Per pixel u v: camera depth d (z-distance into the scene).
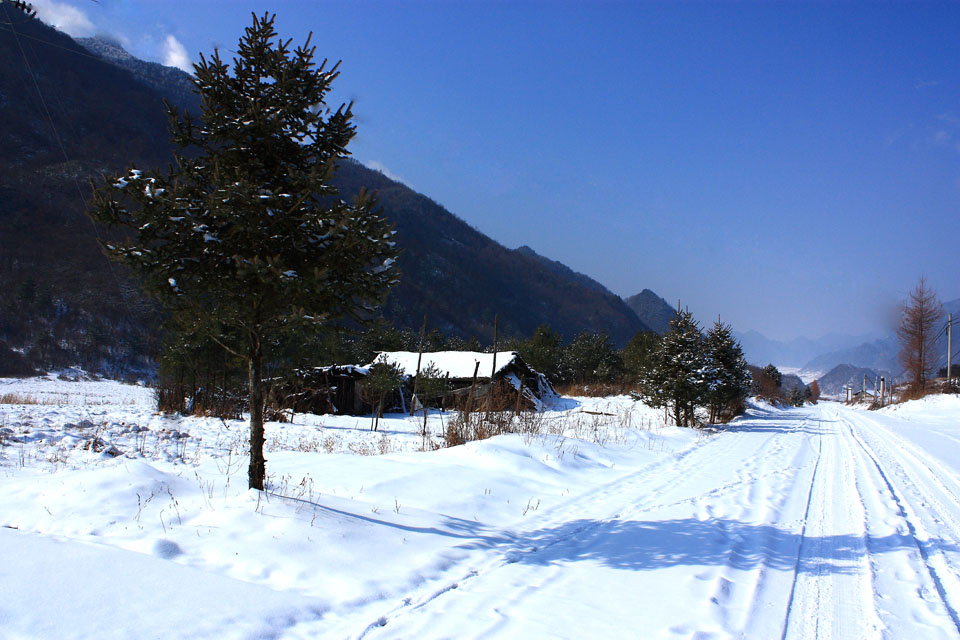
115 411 19.84
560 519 7.33
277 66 6.27
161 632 3.42
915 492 9.71
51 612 3.48
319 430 19.62
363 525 5.86
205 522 5.45
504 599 4.49
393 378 23.70
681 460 13.37
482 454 10.65
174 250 5.70
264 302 6.07
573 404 37.25
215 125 6.03
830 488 10.04
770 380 70.00
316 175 5.81
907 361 52.94
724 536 6.61
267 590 4.21
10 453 9.34
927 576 5.29
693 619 4.21
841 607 4.54
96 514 5.50
